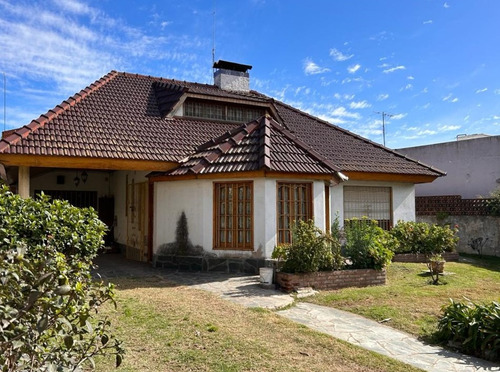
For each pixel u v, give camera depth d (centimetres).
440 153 2402
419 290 1009
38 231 705
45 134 1178
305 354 577
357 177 1556
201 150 1359
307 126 1883
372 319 785
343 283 1034
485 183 2211
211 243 1225
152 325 669
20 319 283
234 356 554
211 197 1234
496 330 634
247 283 1048
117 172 1822
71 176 1848
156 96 1677
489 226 1856
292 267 995
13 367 289
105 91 1581
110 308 766
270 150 1225
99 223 814
